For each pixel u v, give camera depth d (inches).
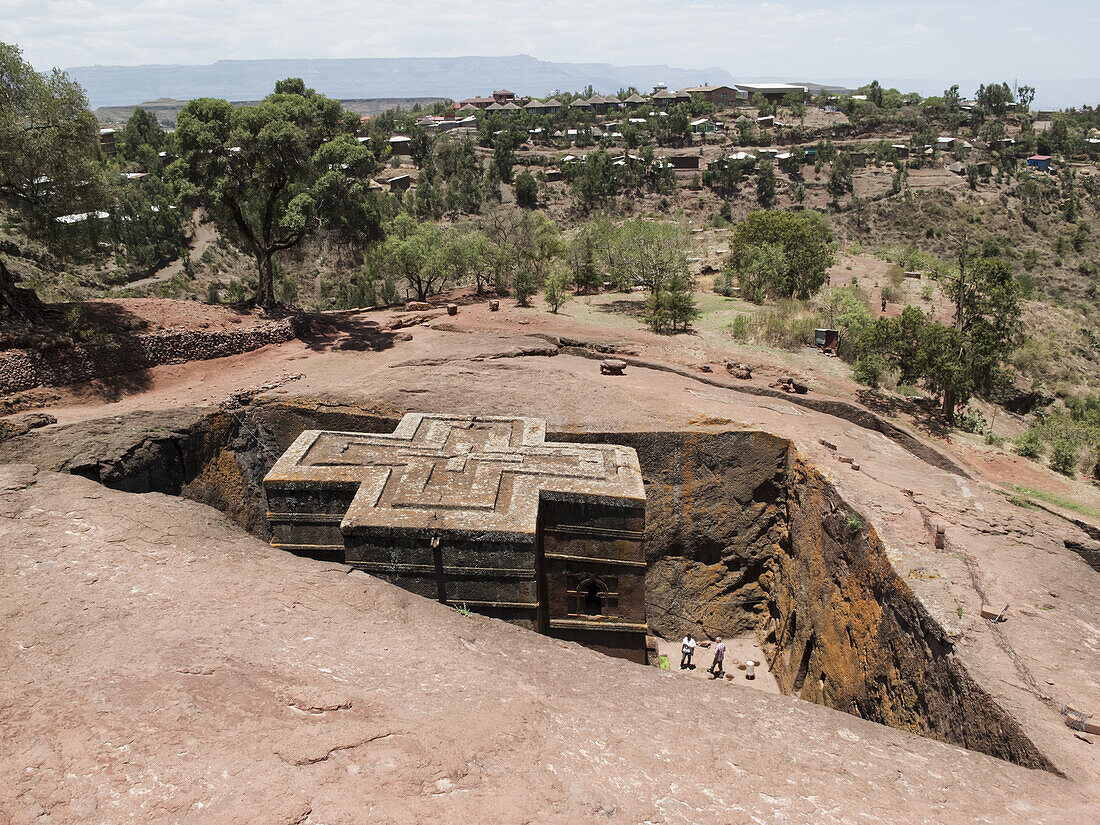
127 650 321.7
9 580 381.7
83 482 552.7
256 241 1376.7
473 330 1326.3
